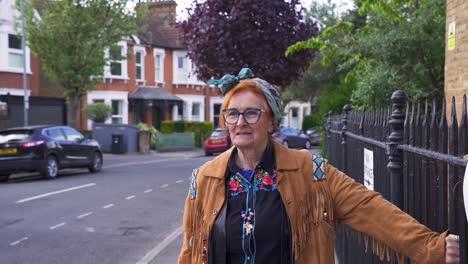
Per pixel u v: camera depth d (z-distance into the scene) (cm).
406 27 754
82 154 1731
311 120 4047
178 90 3562
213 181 273
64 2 2036
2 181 1557
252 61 820
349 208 254
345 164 583
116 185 1441
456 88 568
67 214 1023
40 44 2064
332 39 1151
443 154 250
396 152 325
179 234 853
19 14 2317
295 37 847
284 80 896
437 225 269
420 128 294
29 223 941
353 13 1463
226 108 272
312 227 256
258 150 271
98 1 2073
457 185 235
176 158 2566
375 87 728
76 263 698
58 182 1499
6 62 2388
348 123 583
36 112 2400
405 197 325
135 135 2848
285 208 257
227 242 263
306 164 262
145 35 3334
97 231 886
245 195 266
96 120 2833
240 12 788
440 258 229
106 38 2133
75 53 2094
